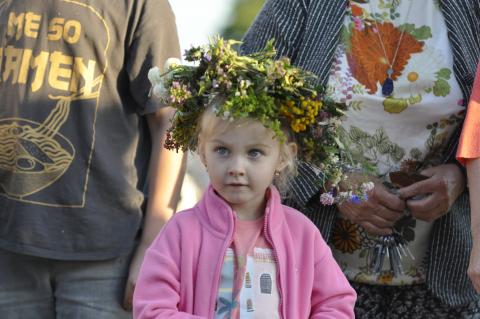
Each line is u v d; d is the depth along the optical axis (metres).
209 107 4.01
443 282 4.97
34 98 5.02
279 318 3.95
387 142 4.90
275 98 4.01
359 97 4.82
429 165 4.96
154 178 5.26
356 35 4.90
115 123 5.12
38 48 5.04
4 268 5.16
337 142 4.23
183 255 3.97
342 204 4.87
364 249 4.99
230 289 3.94
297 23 4.90
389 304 5.07
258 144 3.97
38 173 5.04
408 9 4.93
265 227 4.04
